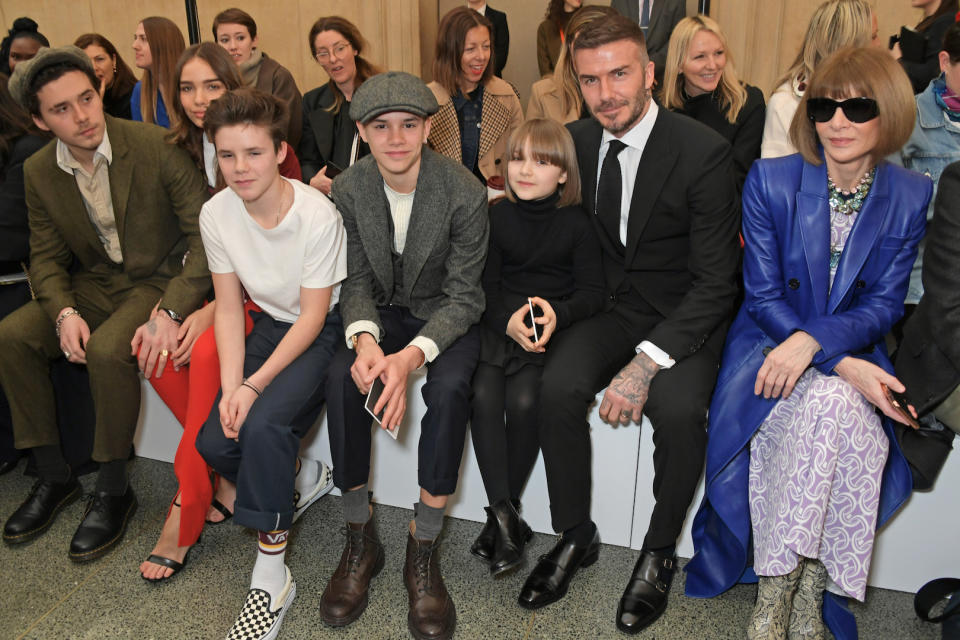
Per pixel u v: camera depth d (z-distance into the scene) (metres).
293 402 1.65
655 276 1.86
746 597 1.72
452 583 1.77
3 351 1.94
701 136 1.74
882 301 1.61
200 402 1.83
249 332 1.94
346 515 1.69
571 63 2.83
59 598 1.73
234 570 1.83
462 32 3.00
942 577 1.69
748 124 2.53
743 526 1.65
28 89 1.81
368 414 1.69
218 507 2.03
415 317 1.92
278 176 1.69
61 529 2.01
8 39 3.55
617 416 1.68
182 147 2.04
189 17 4.48
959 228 1.51
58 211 2.01
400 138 1.61
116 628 1.62
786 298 1.70
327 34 3.00
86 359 1.90
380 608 1.69
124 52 5.49
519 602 1.69
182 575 1.81
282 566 1.66
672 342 1.67
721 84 2.53
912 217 1.58
